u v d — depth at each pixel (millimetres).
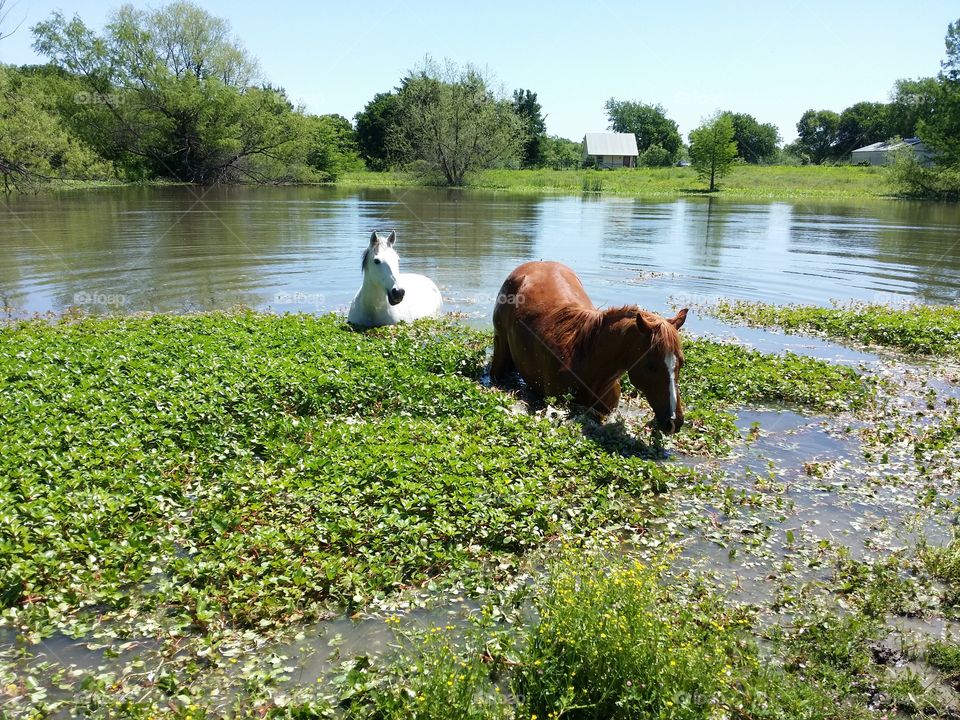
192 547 5453
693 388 9484
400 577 5238
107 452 6480
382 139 92875
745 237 28266
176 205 37969
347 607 4949
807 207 46781
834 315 13750
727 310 14602
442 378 8961
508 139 65750
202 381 8188
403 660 4367
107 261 19250
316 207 39219
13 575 4848
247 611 4793
